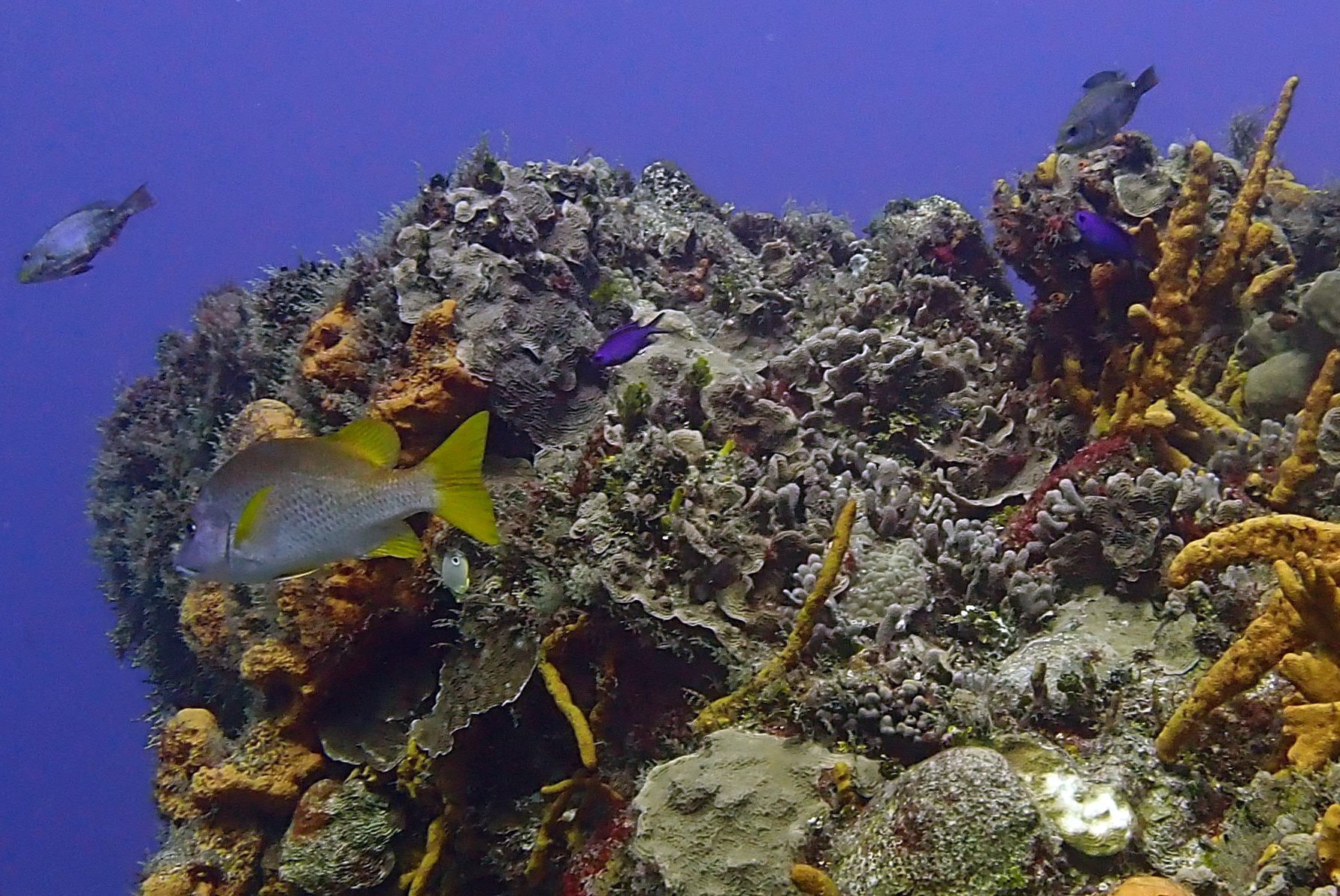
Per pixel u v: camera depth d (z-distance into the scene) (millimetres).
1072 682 2502
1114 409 2961
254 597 3121
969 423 3027
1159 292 2893
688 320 3314
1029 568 2748
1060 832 2287
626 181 4215
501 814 2787
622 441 2865
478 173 3447
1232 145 3594
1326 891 1902
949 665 2609
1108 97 3068
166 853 3031
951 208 3461
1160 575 2668
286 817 2977
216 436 3586
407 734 2924
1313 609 2270
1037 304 3113
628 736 2723
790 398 3143
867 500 2852
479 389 3088
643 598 2688
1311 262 3152
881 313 3314
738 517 2762
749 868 2428
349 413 3145
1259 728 2432
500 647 2766
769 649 2676
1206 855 2312
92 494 3900
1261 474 2723
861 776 2479
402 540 2297
